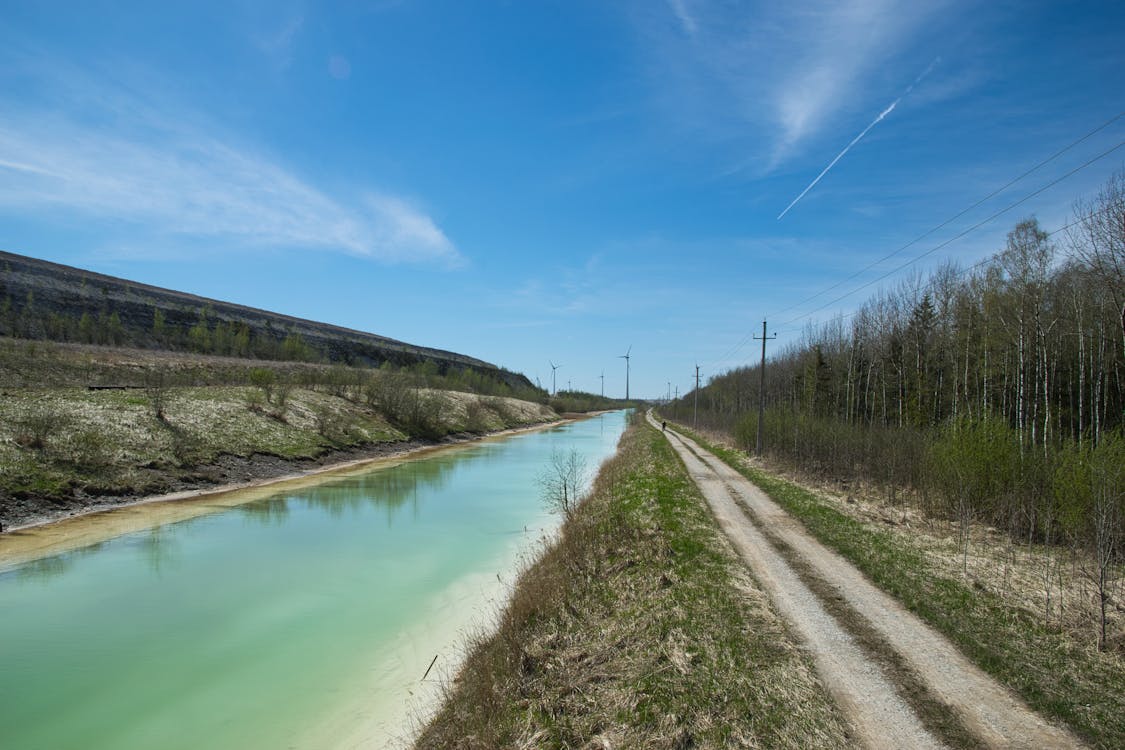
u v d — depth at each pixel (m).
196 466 29.69
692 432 77.19
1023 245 32.09
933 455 20.47
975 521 18.44
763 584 11.94
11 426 25.08
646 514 19.03
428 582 15.97
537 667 9.38
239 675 10.74
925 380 40.31
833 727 6.73
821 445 31.34
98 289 79.25
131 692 10.11
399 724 9.17
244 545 19.36
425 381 74.88
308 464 36.59
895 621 9.94
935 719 6.88
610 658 9.35
